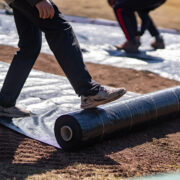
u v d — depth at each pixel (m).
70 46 6.07
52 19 6.02
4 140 6.27
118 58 12.73
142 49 14.45
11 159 5.70
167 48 15.02
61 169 5.48
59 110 7.79
